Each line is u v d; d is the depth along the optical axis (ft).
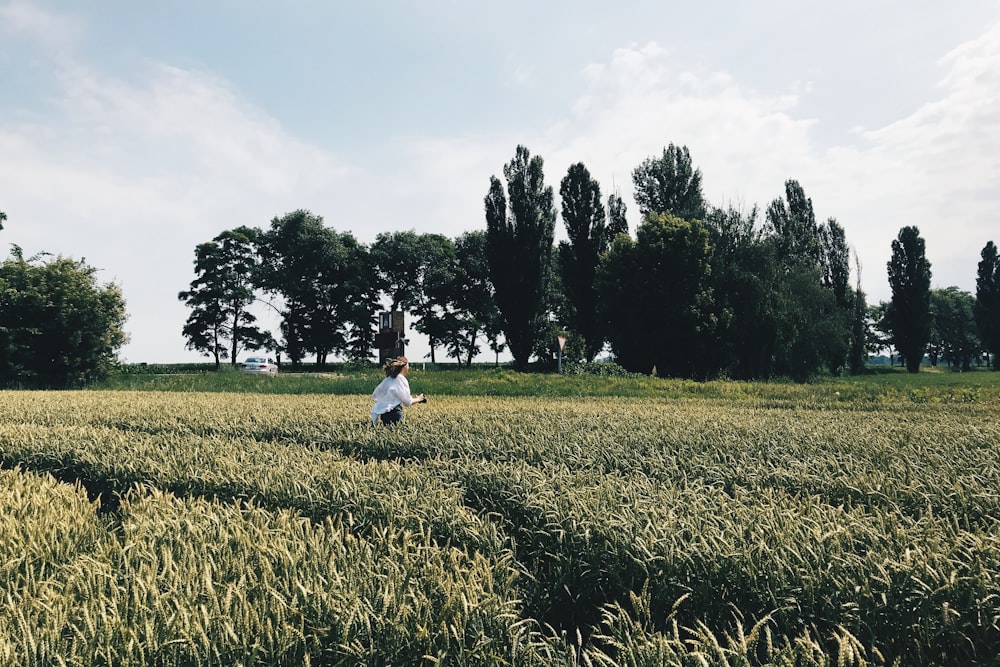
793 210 199.11
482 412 41.42
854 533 13.34
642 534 13.25
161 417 39.29
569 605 13.52
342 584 10.55
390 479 19.13
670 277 127.65
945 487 18.33
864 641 10.14
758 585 11.41
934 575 10.56
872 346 303.48
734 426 33.04
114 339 117.19
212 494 20.02
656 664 8.44
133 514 15.81
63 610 9.68
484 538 14.39
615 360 139.23
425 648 9.11
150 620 9.25
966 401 60.23
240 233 208.54
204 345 200.64
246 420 36.24
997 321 234.99
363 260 223.71
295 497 18.11
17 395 66.64
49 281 111.14
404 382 32.32
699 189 159.43
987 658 9.71
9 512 16.12
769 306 124.47
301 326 213.87
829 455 24.38
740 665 8.43
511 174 165.68
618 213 169.58
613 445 26.32
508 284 163.43
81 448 25.76
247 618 9.23
